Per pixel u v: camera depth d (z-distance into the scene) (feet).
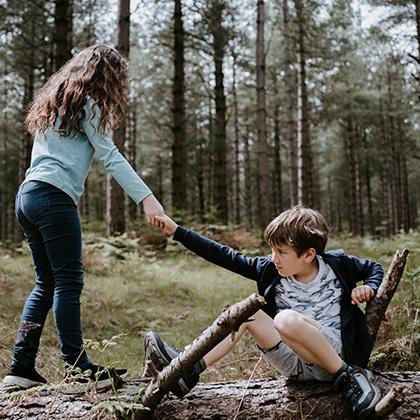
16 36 49.08
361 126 96.37
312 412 8.70
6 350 14.73
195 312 21.71
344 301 9.27
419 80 35.76
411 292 16.66
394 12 50.08
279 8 56.90
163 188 130.11
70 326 9.57
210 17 53.93
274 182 107.55
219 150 60.80
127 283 25.66
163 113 81.20
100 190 109.19
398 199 97.91
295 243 8.95
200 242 9.75
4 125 88.58
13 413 8.90
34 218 9.65
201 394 9.07
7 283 22.91
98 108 9.93
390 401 7.75
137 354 15.93
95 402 8.88
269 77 73.87
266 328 9.04
